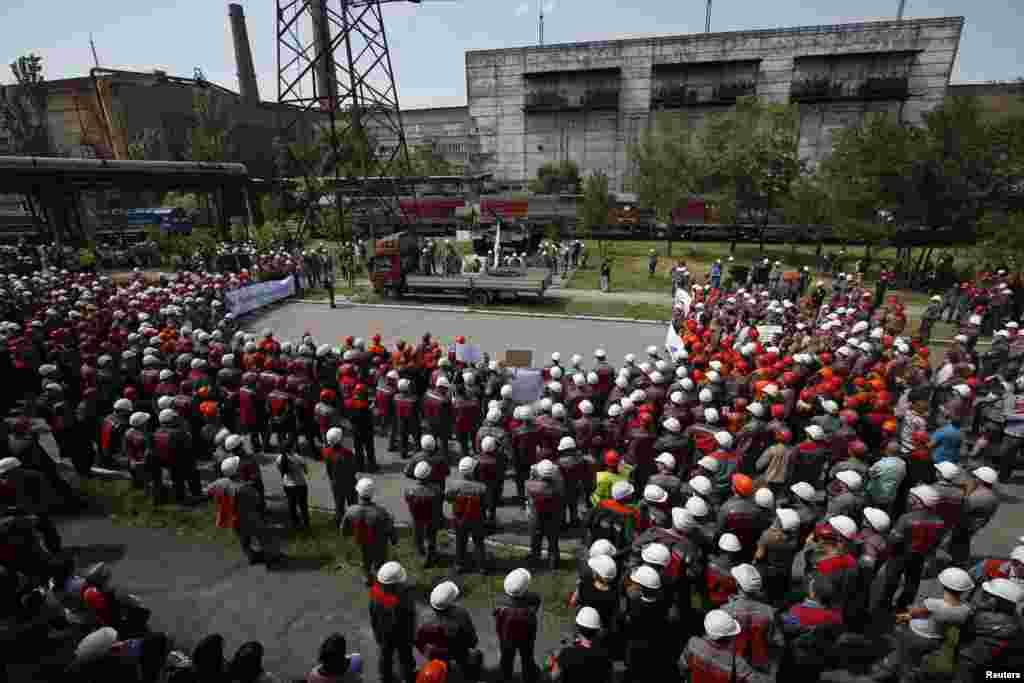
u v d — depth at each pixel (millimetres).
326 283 24422
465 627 4855
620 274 32250
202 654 4102
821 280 29766
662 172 37500
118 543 8250
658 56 60281
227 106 63750
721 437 7875
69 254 30016
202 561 7840
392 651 5465
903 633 4770
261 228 39375
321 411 9852
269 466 10773
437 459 7594
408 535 8438
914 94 53875
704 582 6051
